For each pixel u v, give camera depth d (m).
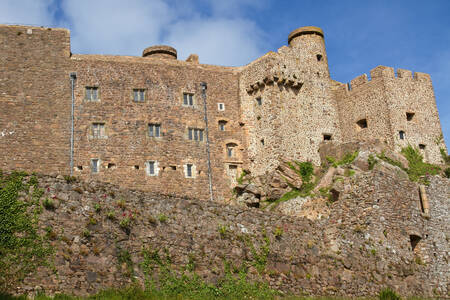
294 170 40.00
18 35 37.91
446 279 31.34
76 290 20.38
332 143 42.25
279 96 42.19
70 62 38.56
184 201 24.89
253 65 43.19
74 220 21.64
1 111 35.81
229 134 41.75
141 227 23.00
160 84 40.56
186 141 39.94
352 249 28.36
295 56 44.59
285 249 26.58
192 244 23.92
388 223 29.80
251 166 41.72
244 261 24.94
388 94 42.34
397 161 39.16
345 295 26.77
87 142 37.16
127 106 39.03
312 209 34.38
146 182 37.69
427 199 33.03
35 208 21.11
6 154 35.06
